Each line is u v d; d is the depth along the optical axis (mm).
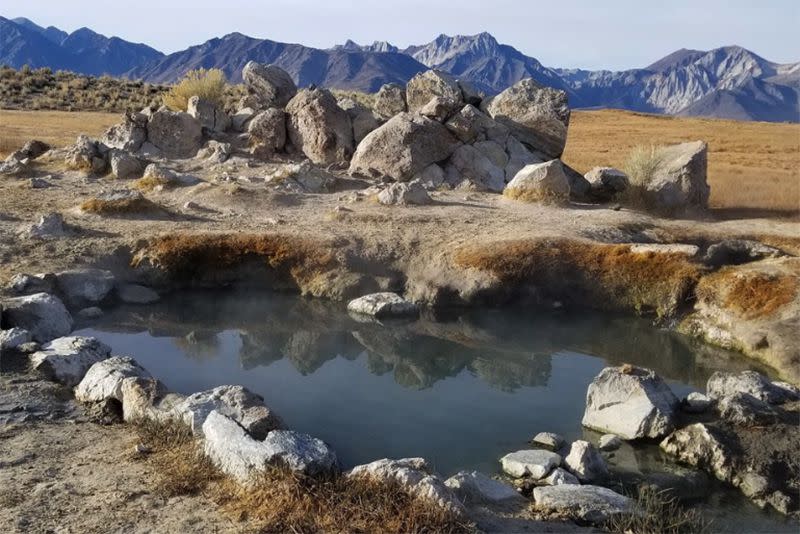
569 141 42562
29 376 9484
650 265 15047
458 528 6074
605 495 7328
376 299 14719
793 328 12773
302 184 20859
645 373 9969
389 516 6094
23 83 47844
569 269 15344
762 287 13805
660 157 21766
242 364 12172
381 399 10930
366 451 9094
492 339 13844
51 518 6160
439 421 10117
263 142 24078
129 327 13688
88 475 7008
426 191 19594
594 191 22219
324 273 15594
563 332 14172
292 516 6086
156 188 20016
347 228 17125
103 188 20312
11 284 13406
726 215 20641
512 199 20531
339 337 13766
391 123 22594
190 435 7691
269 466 6520
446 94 24484
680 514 7695
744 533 7477
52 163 22516
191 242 15703
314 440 6938
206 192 19531
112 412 8727
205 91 30547
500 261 15297
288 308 14891
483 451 9172
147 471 7094
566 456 8844
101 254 15312
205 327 13945
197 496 6574
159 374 11422
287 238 16125
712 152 38906
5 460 7309
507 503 7223
